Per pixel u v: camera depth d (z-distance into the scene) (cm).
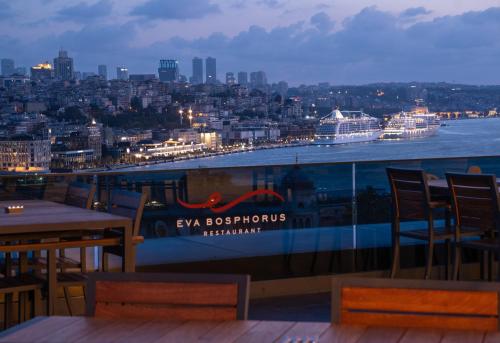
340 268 577
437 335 169
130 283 191
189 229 541
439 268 602
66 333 172
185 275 190
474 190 505
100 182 515
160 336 170
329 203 574
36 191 502
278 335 170
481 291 179
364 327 175
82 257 434
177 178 536
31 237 385
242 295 187
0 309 466
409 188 542
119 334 171
